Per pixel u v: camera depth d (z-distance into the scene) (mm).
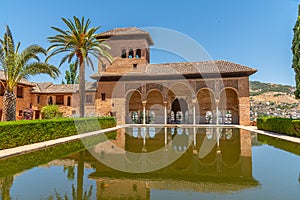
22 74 13219
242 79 22969
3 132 8312
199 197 3586
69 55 16422
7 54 12789
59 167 5777
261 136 13195
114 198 3588
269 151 8102
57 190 3979
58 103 27703
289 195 3658
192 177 4766
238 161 6430
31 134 9883
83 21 16141
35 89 27516
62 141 10625
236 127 20562
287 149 8547
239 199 3494
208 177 4762
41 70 13375
